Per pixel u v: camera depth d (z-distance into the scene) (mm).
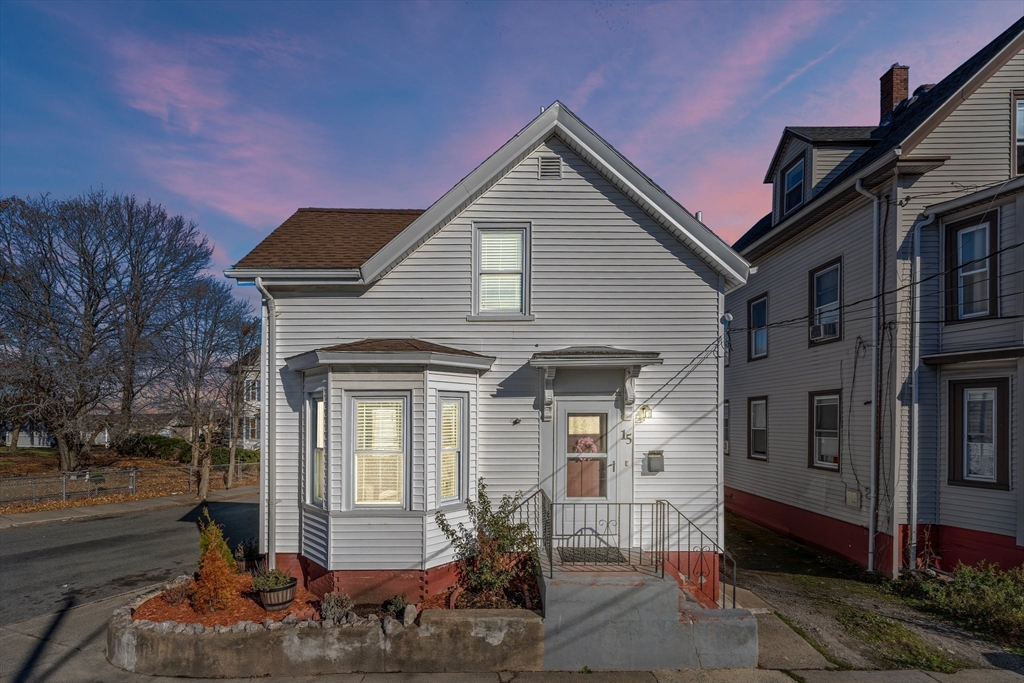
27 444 32312
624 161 8641
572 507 8438
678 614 6383
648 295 8789
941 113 9875
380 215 11211
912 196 9914
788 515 13117
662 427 8594
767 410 14297
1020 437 8680
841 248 11453
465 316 8805
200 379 20984
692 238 8617
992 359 8828
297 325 8820
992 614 7285
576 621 6336
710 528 8469
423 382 7766
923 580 8914
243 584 8016
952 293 9664
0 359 20891
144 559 11203
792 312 13297
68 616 8023
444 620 6293
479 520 7988
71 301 23344
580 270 8844
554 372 8383
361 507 7805
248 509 17125
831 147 12836
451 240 8906
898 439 9688
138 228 24719
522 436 8578
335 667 6172
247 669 6121
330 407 7828
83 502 17594
